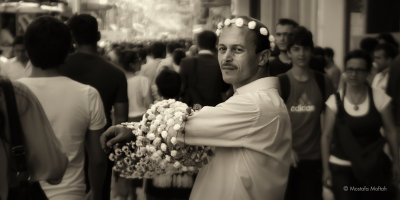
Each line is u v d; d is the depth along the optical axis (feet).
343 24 44.04
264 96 10.00
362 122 19.38
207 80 26.43
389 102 19.53
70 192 13.96
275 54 23.25
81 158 14.29
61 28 14.02
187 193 18.58
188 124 9.96
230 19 10.30
